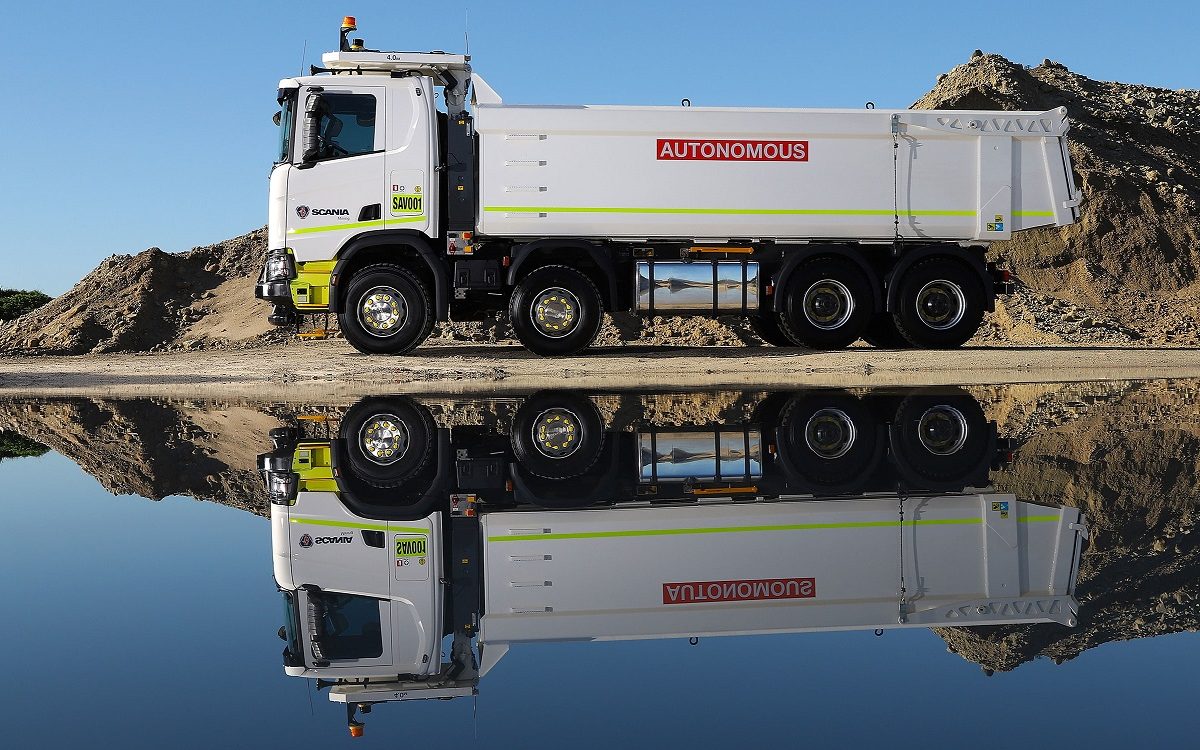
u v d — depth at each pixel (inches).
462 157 488.7
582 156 487.8
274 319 505.0
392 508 175.2
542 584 132.2
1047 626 104.8
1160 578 120.7
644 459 217.5
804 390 355.3
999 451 222.4
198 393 406.6
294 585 132.0
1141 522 150.8
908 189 510.3
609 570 136.8
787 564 136.3
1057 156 522.0
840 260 522.0
